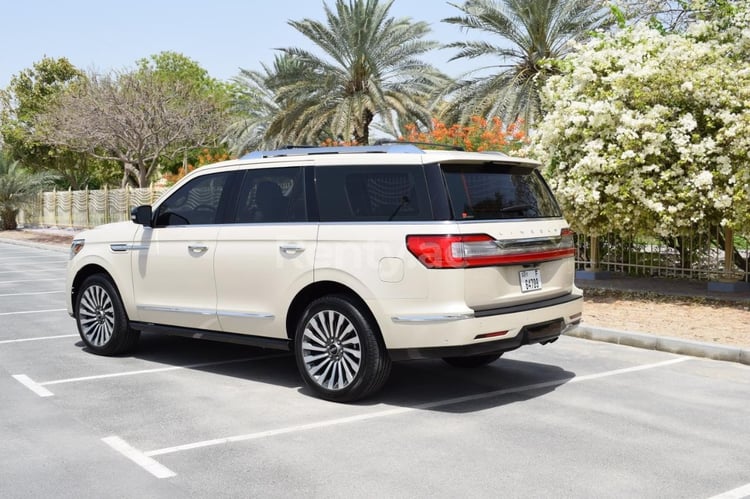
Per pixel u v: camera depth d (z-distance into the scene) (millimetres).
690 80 10711
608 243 13812
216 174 7047
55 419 5602
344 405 6000
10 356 7863
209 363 7547
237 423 5508
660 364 7465
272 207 6527
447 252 5535
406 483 4328
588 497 4129
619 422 5527
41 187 42344
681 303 10852
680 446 4984
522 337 5863
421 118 30422
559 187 11266
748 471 4531
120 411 5816
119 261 7594
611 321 9359
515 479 4387
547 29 25469
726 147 10609
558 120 11594
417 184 5789
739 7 11523
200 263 6898
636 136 10477
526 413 5766
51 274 17656
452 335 5500
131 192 31031
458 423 5504
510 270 5883
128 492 4207
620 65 11328
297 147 6801
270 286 6387
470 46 26234
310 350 6191
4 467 4598
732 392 6391
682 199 10703
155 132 31000
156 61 58656
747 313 9859
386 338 5727
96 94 30297
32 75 50125
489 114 25422
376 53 29750
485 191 5953
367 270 5785
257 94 38281
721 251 12406
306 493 4188
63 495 4164
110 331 7766
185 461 4707
